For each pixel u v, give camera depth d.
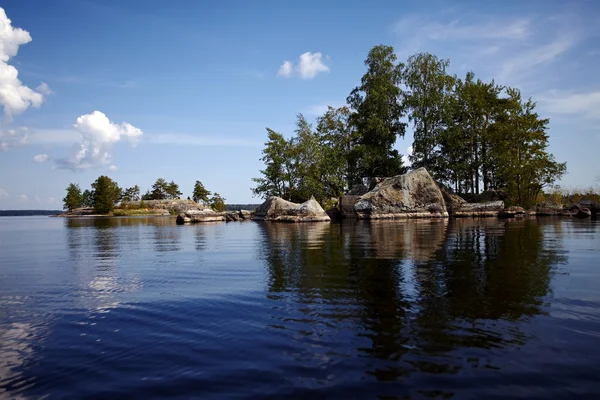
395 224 23.50
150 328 4.08
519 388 2.61
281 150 47.47
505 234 14.32
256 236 16.58
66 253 11.73
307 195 44.50
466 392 2.56
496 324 3.88
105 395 2.67
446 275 6.38
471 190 41.62
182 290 5.87
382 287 5.61
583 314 4.16
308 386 2.68
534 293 5.08
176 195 129.50
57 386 2.83
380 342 3.45
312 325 3.97
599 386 2.62
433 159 41.53
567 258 8.07
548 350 3.21
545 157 36.91
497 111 39.72
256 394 2.60
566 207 34.19
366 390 2.60
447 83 41.56
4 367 3.17
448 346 3.32
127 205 111.19
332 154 46.19
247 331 3.85
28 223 46.00
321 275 6.70
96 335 3.92
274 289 5.70
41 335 3.95
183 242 14.66
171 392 2.68
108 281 6.82
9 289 6.25
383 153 44.50
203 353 3.34
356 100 47.31
